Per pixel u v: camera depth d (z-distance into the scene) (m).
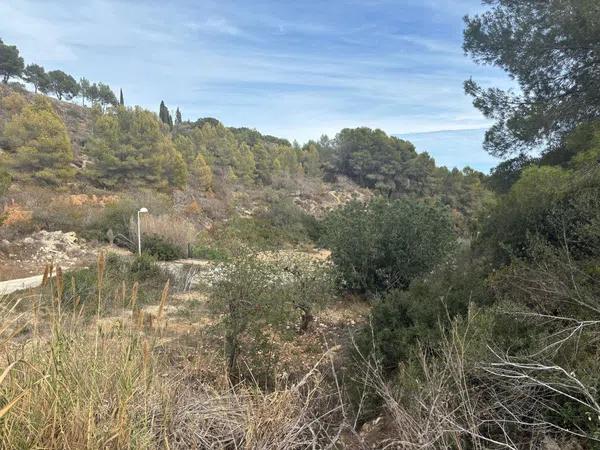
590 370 2.38
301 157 63.31
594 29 7.49
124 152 32.19
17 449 1.55
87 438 1.63
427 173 63.28
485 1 9.93
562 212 4.77
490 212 7.96
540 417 2.41
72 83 64.31
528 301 3.82
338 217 10.23
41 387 1.79
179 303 8.62
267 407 2.35
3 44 52.72
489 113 10.23
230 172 45.66
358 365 3.94
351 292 9.62
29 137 28.28
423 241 9.31
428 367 2.95
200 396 2.63
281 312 5.26
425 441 2.09
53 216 19.27
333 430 2.95
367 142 64.19
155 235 17.84
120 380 1.99
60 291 2.35
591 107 8.52
